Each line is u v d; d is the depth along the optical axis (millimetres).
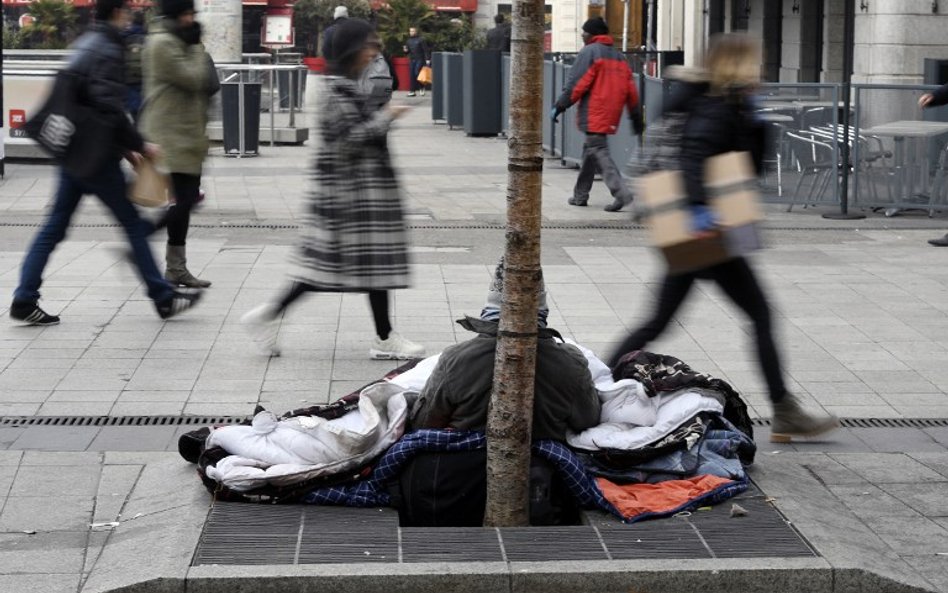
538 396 5461
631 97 14367
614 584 4824
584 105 14305
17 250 11438
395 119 7730
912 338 8797
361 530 5180
